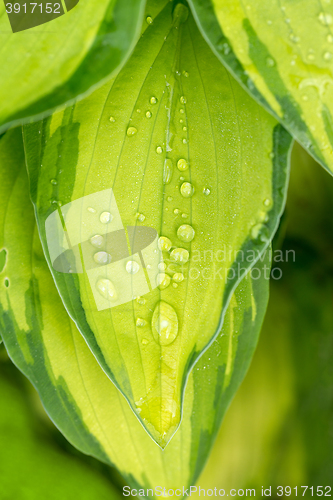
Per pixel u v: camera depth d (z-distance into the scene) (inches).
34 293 18.7
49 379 18.7
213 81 17.7
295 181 22.0
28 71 16.5
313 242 23.0
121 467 18.9
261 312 18.6
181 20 18.0
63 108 17.6
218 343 18.7
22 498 20.1
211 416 18.8
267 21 17.0
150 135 17.6
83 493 20.5
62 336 18.8
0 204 18.6
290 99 17.0
